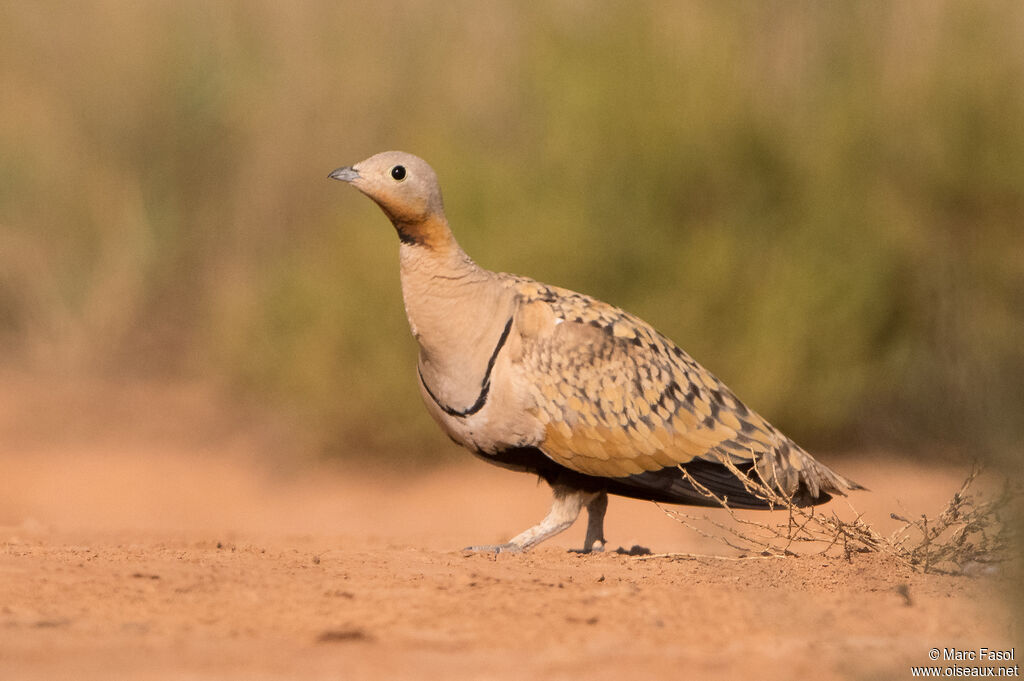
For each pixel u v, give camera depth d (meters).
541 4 36.78
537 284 15.70
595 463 15.13
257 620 11.01
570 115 34.41
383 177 14.87
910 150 34.69
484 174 34.12
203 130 40.12
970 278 33.72
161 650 9.96
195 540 17.81
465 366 15.09
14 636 10.25
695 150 33.84
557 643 10.48
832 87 35.47
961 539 14.30
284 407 34.22
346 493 31.92
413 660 9.89
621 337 15.27
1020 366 22.78
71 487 31.17
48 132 40.56
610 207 33.50
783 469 15.49
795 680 9.63
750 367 32.19
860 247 33.88
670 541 21.33
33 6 40.75
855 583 13.17
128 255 40.16
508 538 20.22
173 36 40.81
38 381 38.78
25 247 40.00
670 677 9.60
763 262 33.50
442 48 39.56
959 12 34.94
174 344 40.16
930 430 32.66
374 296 33.59
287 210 39.91
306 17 40.47
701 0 35.47
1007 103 34.16
